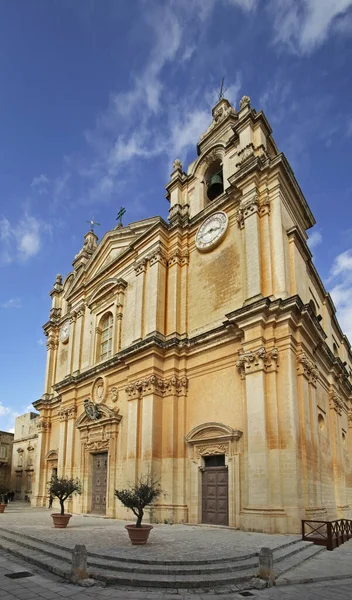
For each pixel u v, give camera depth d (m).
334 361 21.72
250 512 14.39
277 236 17.97
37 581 8.51
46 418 31.00
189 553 9.84
